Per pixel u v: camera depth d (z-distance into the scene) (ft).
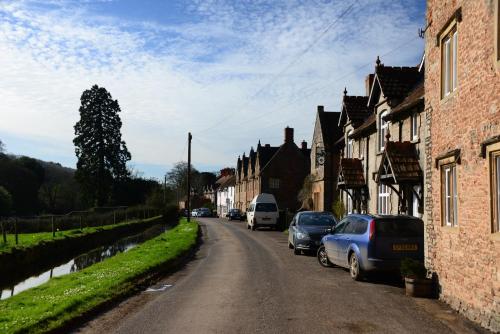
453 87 33.53
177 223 185.47
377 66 70.44
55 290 39.86
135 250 73.26
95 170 190.29
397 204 65.41
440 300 34.12
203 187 409.08
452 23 32.71
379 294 36.65
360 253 42.60
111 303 35.22
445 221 34.76
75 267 70.69
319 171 118.01
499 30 25.61
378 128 72.84
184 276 48.08
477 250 28.14
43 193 194.80
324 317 29.22
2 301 36.81
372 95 73.51
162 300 35.86
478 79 28.25
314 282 42.34
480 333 25.58
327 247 51.44
